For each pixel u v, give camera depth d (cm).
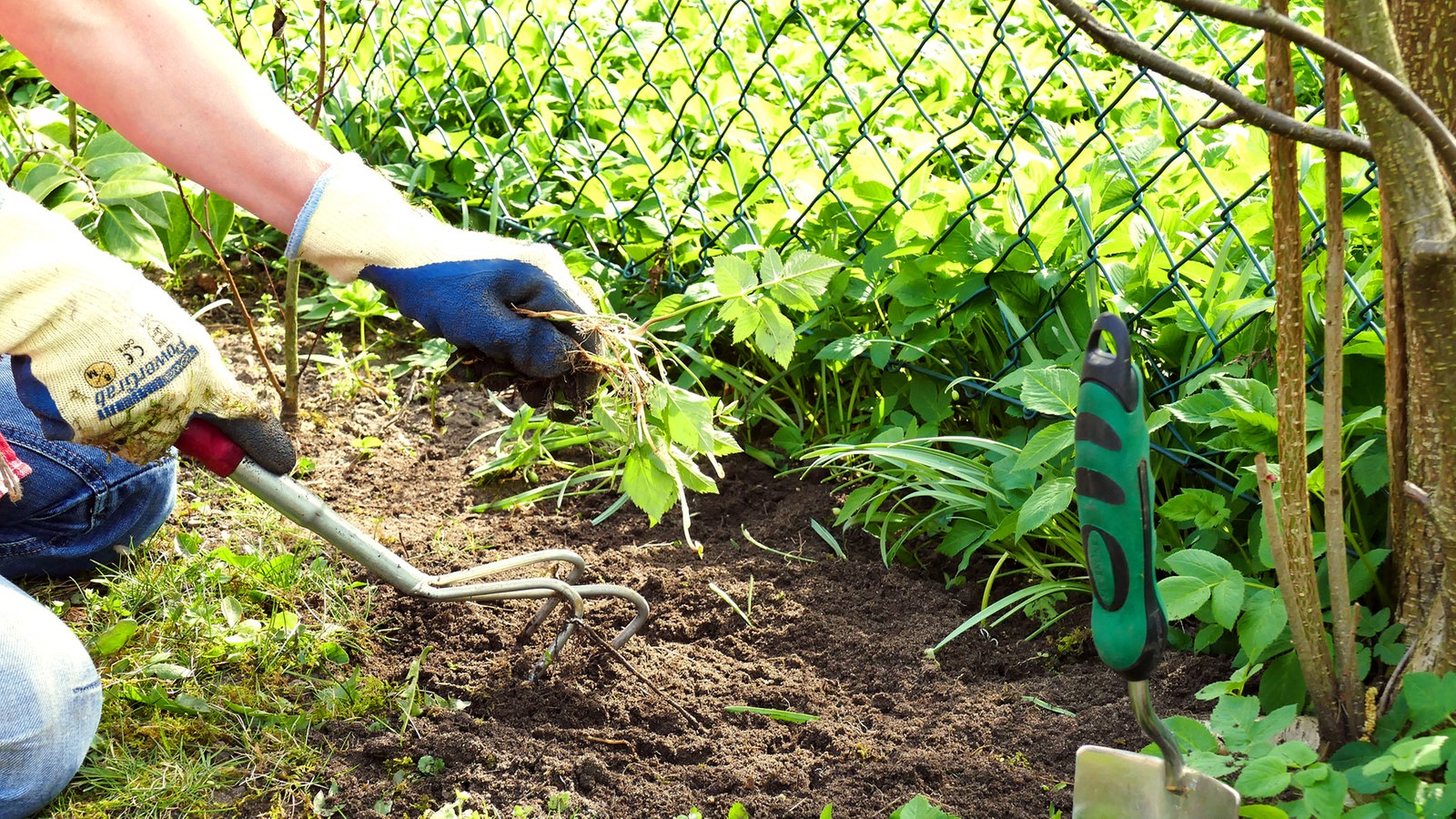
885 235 253
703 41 379
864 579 228
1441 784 146
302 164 163
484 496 258
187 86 160
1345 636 158
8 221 147
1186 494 197
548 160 342
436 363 295
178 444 167
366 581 223
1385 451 187
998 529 212
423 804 177
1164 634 120
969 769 179
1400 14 151
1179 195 258
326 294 318
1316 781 141
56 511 210
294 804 177
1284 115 124
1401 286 157
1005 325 248
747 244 273
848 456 249
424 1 393
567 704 195
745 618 217
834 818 172
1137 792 139
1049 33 395
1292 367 147
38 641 168
